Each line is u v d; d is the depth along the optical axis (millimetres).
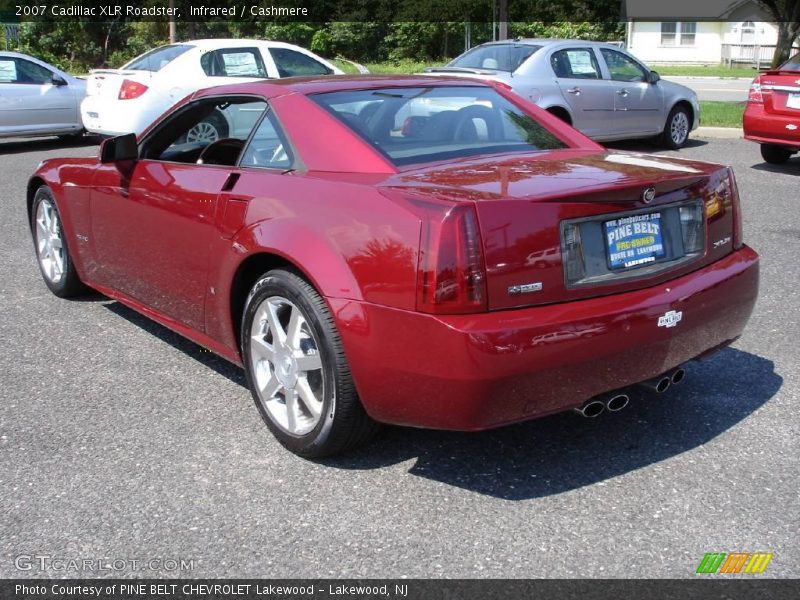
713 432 3752
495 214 2955
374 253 3088
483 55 11938
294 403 3543
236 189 3779
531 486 3324
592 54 11922
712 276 3506
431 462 3521
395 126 3801
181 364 4637
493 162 3629
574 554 2879
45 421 3918
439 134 3869
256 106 4051
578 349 3031
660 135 12961
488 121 4117
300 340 3459
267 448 3654
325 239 3260
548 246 3045
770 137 10578
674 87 12820
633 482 3340
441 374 2955
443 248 2920
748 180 10094
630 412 3969
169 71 11523
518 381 2957
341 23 36844
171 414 3994
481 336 2881
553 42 11703
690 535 2977
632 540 2953
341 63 33000
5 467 3488
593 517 3100
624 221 3258
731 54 38250
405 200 3078
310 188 3451
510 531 3018
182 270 4168
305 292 3326
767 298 5613
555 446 3650
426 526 3055
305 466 3498
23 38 31734
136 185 4461
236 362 4004
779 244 7004
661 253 3391
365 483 3352
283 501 3229
